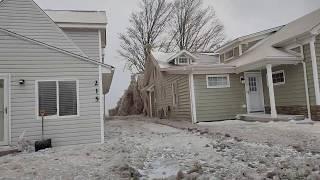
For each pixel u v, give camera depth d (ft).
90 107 32.81
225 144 26.63
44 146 29.45
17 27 35.83
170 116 65.57
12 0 35.94
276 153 22.16
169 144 29.12
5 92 30.45
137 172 18.66
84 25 46.39
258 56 49.47
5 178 18.40
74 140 31.94
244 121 48.65
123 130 45.83
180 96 57.93
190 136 34.01
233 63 56.80
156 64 74.79
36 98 31.12
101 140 32.71
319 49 44.50
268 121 44.60
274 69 52.19
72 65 32.63
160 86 74.18
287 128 35.55
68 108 32.09
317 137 28.14
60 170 20.13
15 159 24.40
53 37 37.11
